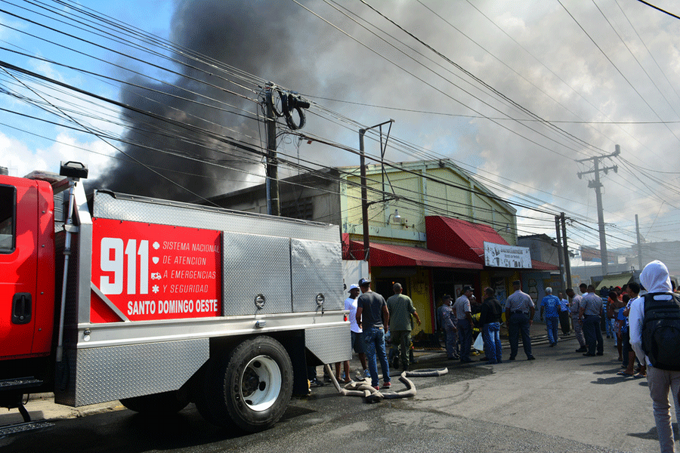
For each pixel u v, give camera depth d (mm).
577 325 12258
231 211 5715
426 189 21125
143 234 4840
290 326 6102
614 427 4984
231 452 4570
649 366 3816
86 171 4609
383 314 7859
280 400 5598
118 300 4543
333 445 4641
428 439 4688
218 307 5375
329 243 6965
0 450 4879
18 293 4203
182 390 5613
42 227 4457
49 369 4551
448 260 18078
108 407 6898
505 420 5332
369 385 7477
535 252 28281
